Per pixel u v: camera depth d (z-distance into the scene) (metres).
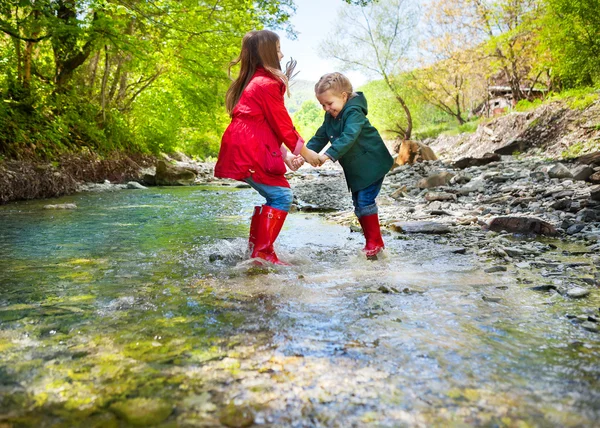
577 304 2.23
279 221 3.20
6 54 10.65
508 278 2.73
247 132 3.08
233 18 12.77
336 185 10.49
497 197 6.36
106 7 9.08
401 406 1.32
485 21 28.00
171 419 1.25
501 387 1.42
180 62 14.84
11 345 1.75
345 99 3.46
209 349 1.71
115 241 4.00
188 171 12.20
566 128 15.60
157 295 2.40
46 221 5.22
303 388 1.42
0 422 1.23
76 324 1.98
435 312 2.12
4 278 2.76
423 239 4.12
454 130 30.23
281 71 3.23
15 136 8.91
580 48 15.06
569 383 1.45
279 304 2.25
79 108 12.96
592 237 3.89
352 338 1.81
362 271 2.93
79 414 1.28
